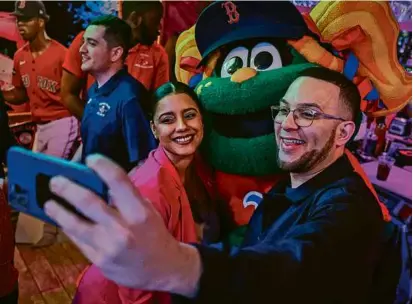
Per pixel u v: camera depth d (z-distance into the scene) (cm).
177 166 115
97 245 39
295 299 57
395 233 112
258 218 108
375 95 114
